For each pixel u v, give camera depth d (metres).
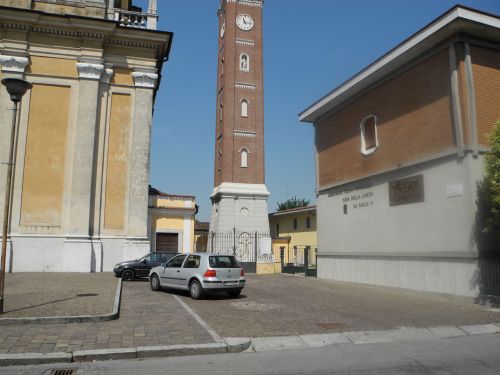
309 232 39.06
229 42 45.97
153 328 8.54
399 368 6.36
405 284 16.64
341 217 21.23
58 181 19.77
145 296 13.47
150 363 6.59
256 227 42.31
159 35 21.52
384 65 17.42
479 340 8.55
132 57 21.52
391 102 18.06
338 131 21.92
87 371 6.14
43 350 6.82
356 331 8.91
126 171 20.83
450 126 14.93
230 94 44.84
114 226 20.33
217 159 46.91
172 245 29.58
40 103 20.03
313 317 10.41
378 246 18.36
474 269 13.68
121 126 21.08
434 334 9.06
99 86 20.81
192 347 7.21
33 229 19.19
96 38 20.67
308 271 24.75
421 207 16.09
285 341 8.00
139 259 18.86
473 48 14.94
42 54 20.25
